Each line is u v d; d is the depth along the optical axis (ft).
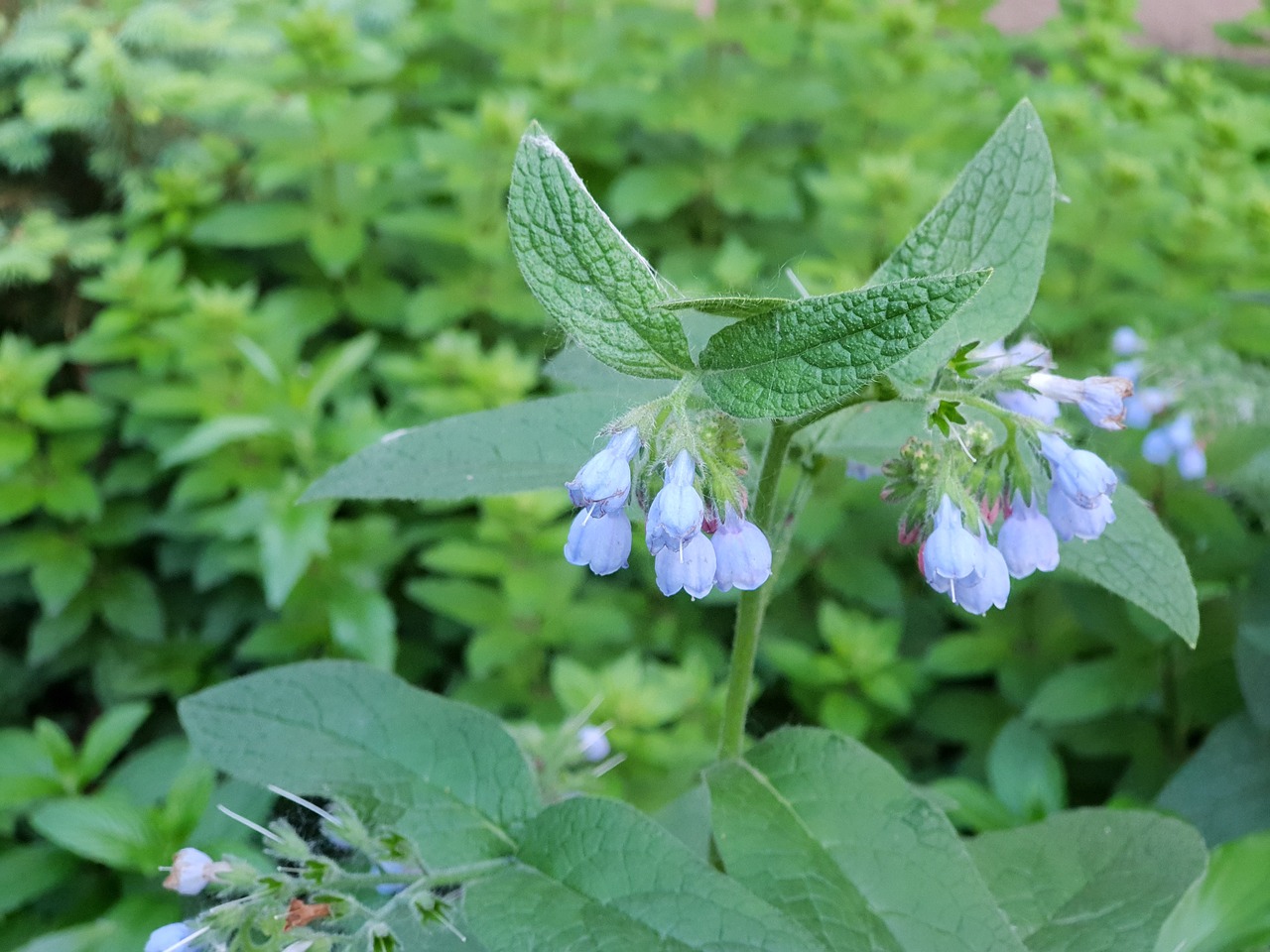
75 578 1.70
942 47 2.45
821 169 2.31
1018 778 1.23
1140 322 1.64
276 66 2.06
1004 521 0.65
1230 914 0.85
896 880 0.64
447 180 2.03
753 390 0.54
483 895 0.63
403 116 2.44
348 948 0.71
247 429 1.53
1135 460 1.41
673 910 0.61
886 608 1.73
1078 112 2.10
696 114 2.08
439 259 2.04
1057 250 2.02
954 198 0.66
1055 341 1.92
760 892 0.64
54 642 1.73
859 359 0.51
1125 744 1.47
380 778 0.75
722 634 1.71
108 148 2.12
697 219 2.23
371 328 2.06
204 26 2.16
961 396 0.63
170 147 2.17
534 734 1.10
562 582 1.55
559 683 1.37
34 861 1.23
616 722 1.35
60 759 1.28
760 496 0.65
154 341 1.82
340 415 1.67
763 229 2.18
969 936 0.62
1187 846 0.83
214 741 0.77
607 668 1.39
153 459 1.84
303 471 1.63
